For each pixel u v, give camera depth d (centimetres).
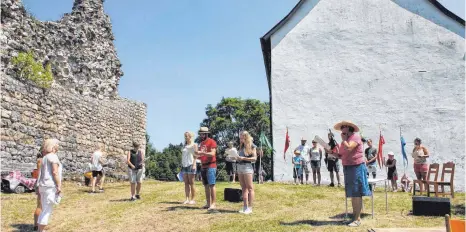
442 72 1645
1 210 933
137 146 1152
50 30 1872
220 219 826
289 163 1641
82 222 859
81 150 1877
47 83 1662
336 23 1750
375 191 1373
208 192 942
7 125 1408
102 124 2072
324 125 1661
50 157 735
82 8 2209
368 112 1655
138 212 936
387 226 745
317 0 1781
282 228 737
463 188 1540
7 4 1550
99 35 2234
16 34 1584
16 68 1553
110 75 2275
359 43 1719
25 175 1303
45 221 712
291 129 1672
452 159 1573
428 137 1603
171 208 963
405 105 1642
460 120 1596
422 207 862
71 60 2005
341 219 822
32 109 1561
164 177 6569
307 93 1697
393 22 1719
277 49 1752
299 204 1025
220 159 4941
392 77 1672
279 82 1720
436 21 1689
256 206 993
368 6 1747
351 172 742
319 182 1475
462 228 414
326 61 1719
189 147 1030
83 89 2028
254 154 901
